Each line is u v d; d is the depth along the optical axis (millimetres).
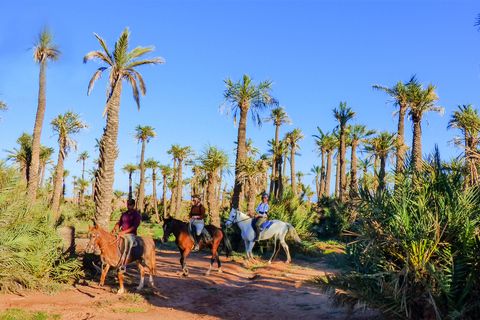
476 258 6141
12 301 7973
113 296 8930
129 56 16312
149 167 72438
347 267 7621
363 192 7395
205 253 19344
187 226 12070
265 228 15969
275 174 46906
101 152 15391
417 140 30172
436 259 6562
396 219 6703
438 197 6938
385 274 6711
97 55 15969
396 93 31422
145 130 56688
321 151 56375
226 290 10664
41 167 51656
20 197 10141
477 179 7375
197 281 11430
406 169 7508
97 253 11648
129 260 9328
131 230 9617
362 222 7137
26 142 37000
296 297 9742
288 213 22406
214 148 22000
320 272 13977
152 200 72438
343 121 39969
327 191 51125
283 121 47438
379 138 33656
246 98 23469
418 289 6438
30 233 9461
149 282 10070
